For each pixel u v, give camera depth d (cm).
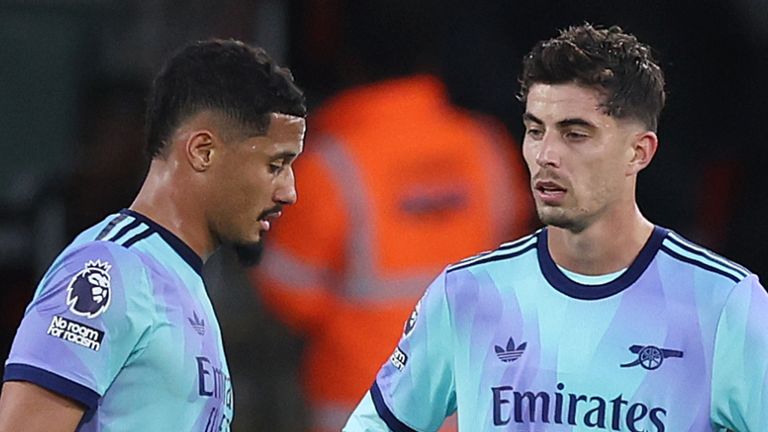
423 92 2038
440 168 2017
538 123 1395
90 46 2330
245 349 2194
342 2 2195
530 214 2338
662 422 1404
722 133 2873
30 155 2306
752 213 2802
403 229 1997
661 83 1420
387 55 2106
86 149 2303
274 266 2034
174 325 1313
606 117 1380
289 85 1362
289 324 2072
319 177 2005
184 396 1316
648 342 1414
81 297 1280
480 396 1458
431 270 2003
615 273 1430
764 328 1399
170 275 1327
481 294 1470
